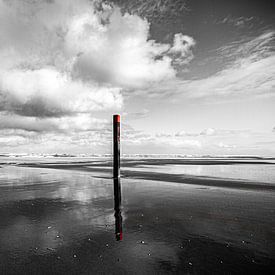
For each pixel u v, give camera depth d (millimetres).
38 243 4957
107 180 16891
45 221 6566
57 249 4633
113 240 5105
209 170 26984
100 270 3787
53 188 12945
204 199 9750
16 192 11641
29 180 16938
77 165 39406
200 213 7430
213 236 5332
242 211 7684
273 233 5504
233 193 11242
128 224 6273
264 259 4133
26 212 7613
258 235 5371
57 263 4035
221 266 3887
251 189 12445
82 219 6770
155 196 10484
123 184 14594
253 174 21516
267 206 8438
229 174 21609
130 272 3715
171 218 6871
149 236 5359
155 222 6465
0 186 13773
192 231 5680
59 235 5426
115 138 19672
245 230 5734
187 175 20625
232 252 4445
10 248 4703
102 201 9422
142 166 35844
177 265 3943
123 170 27000
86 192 11617
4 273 3701
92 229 5879
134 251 4516
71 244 4895
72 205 8656
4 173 23172
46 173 23188
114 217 6980
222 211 7691
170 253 4426
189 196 10461
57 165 39469
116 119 19922
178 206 8477
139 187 13273
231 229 5820
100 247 4734
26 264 4012
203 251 4496
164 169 28750
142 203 9000
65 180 16891
